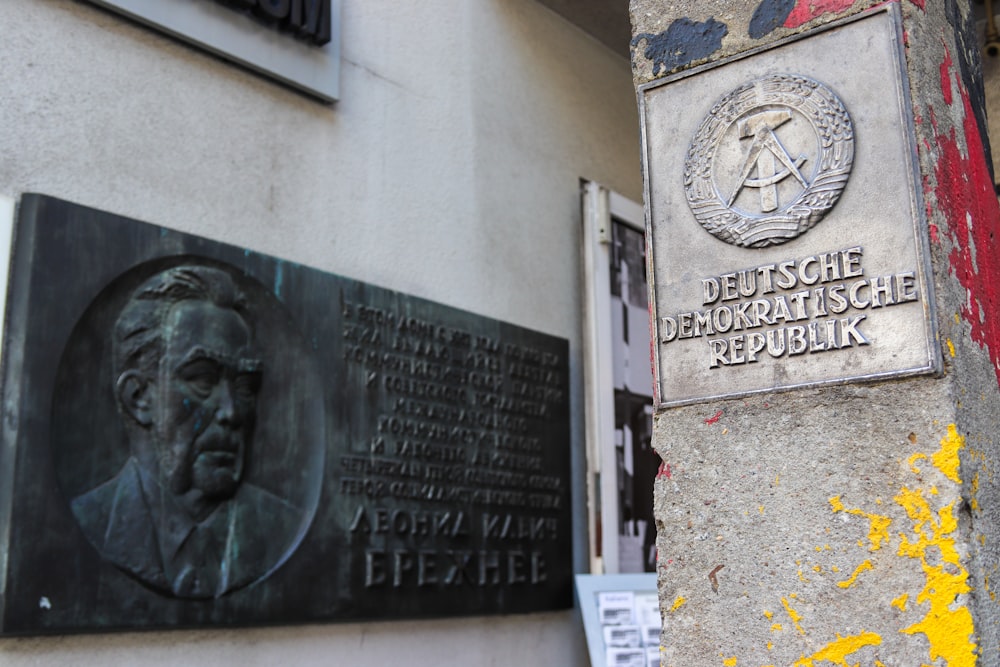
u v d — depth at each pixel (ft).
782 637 5.54
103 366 8.84
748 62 6.22
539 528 12.95
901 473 5.32
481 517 12.16
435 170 12.92
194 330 9.50
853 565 5.38
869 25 5.81
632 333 15.44
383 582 10.82
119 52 9.60
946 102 6.04
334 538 10.45
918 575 5.19
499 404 12.71
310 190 11.23
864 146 5.70
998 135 11.24
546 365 13.56
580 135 15.61
